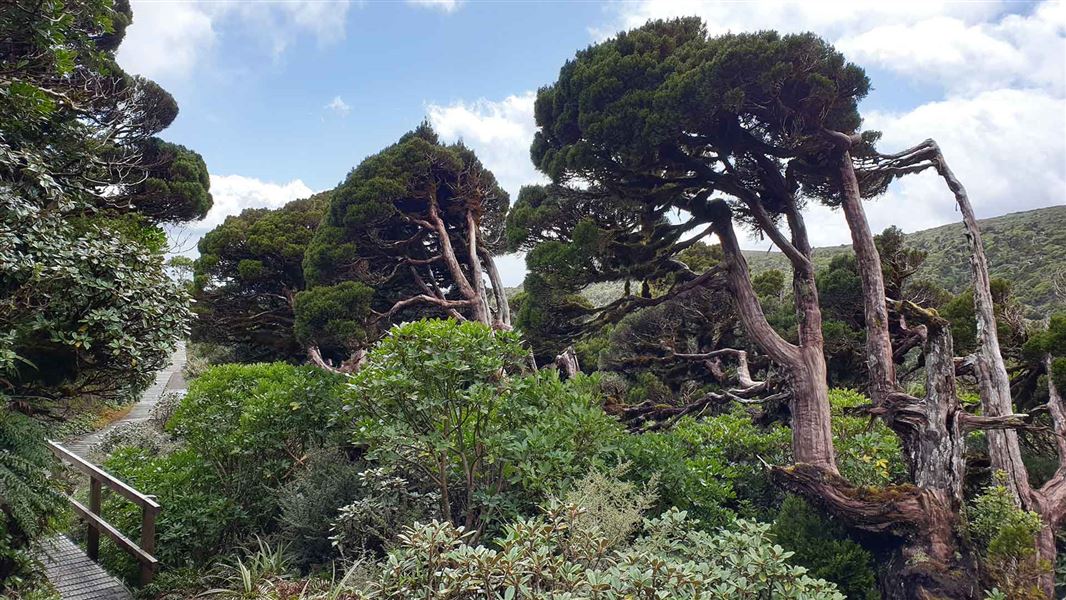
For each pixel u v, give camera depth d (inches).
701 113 322.7
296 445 348.2
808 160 373.1
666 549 183.5
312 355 584.4
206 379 409.7
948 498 268.5
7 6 204.5
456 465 252.8
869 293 326.3
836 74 314.7
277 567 240.7
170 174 681.0
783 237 360.2
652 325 646.5
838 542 262.8
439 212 676.7
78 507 263.6
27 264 172.9
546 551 146.0
